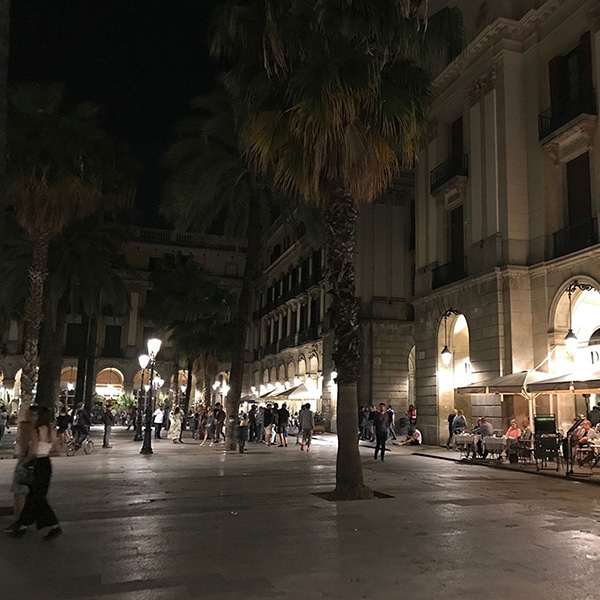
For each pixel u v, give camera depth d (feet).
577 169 63.52
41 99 58.44
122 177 87.76
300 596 16.14
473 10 78.59
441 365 80.69
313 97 32.17
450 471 48.83
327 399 118.21
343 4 33.12
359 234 108.78
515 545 22.08
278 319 170.50
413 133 35.91
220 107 69.97
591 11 62.03
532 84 70.08
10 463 51.26
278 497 33.35
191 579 17.63
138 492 35.09
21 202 58.13
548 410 63.05
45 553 20.65
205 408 97.71
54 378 79.97
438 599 15.99
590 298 63.36
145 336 197.57
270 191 75.05
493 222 70.74
